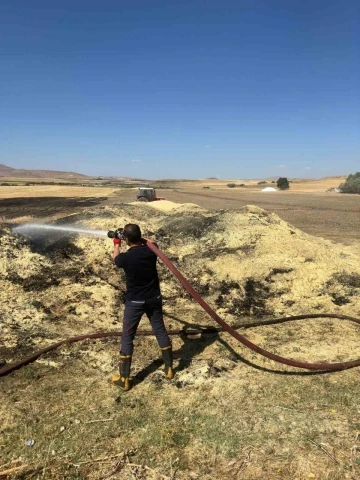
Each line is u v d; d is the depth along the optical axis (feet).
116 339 15.85
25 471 9.00
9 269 19.90
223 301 20.17
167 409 11.41
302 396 12.15
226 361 14.34
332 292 21.30
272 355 13.00
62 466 9.18
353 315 19.27
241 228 25.70
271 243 24.38
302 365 13.16
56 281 19.92
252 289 21.16
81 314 17.95
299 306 20.12
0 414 11.01
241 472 9.09
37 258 21.21
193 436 10.26
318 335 17.01
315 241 27.61
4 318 16.94
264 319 18.63
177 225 26.91
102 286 20.04
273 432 10.45
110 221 25.07
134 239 12.19
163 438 10.07
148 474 9.02
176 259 23.31
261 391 12.43
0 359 14.25
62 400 11.76
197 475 9.00
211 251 23.97
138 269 12.03
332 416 11.17
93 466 9.21
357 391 12.45
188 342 15.96
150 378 13.10
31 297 18.60
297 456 9.57
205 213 30.40
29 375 13.12
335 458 9.51
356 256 29.58
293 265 22.76
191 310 19.20
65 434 10.25
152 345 15.56
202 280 21.71
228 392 12.35
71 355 14.61
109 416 11.03
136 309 12.28
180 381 12.92
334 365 13.52
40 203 89.56
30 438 10.07
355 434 10.39
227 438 10.18
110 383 12.76
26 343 15.49
